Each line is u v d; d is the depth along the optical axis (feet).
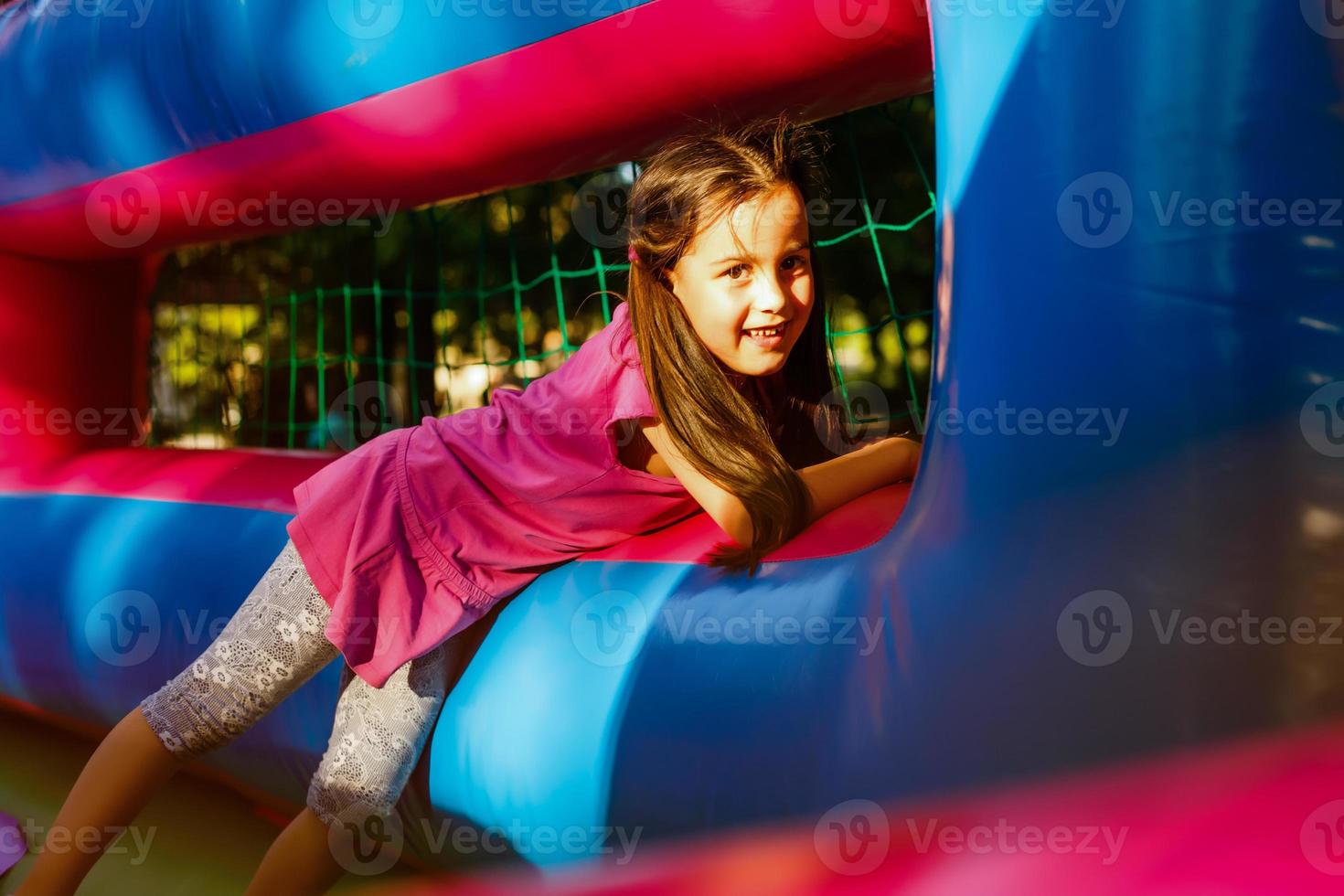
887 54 4.55
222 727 5.49
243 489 7.15
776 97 4.94
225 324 12.75
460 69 5.38
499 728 4.83
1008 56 3.68
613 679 4.51
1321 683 3.09
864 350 11.60
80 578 7.45
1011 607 3.49
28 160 7.98
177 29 6.67
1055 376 3.52
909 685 3.64
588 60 5.00
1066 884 3.06
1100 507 3.39
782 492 4.51
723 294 4.57
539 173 6.07
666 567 4.77
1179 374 3.32
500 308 13.76
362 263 13.14
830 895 3.65
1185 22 3.33
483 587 5.16
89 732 7.97
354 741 5.13
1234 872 2.82
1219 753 3.10
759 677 4.06
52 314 9.29
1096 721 3.29
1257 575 3.17
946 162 3.95
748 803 3.96
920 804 3.52
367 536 5.15
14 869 6.77
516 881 4.88
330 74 5.89
